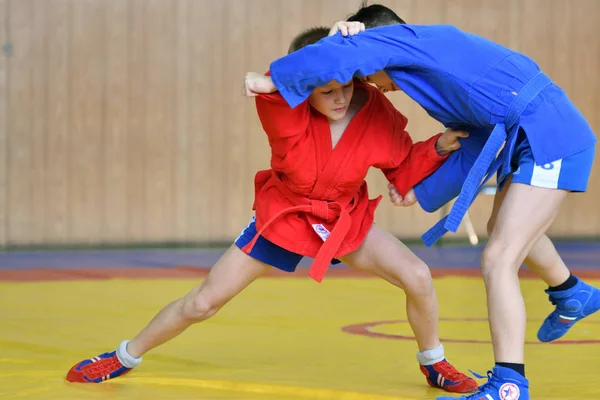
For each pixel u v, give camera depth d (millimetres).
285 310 9180
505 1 19094
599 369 6047
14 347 7031
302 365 6289
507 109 5012
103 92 18078
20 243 17875
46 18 17812
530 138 4930
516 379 4691
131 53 18156
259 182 5715
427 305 5398
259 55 18562
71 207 18031
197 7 18344
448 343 7199
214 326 8094
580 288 5699
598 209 19516
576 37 19312
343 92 5180
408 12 18812
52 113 17891
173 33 18281
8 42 17688
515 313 4762
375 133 5375
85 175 18062
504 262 4852
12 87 17750
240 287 5613
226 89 18469
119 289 11094
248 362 6402
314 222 5387
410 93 5215
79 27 17938
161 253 16672
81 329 7957
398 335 7613
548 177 4910
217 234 18531
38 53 17828
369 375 5934
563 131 4961
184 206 18438
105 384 5621
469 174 4996
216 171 18500
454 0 18906
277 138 5188
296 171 5277
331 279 12133
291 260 5586
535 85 5047
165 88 18297
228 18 18438
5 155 17766
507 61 5121
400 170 5562
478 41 5219
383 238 5477
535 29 19188
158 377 5773
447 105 5211
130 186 18250
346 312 9047
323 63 4824
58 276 12617
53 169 17938
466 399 4742
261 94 5012
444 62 5090
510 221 4910
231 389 5480
